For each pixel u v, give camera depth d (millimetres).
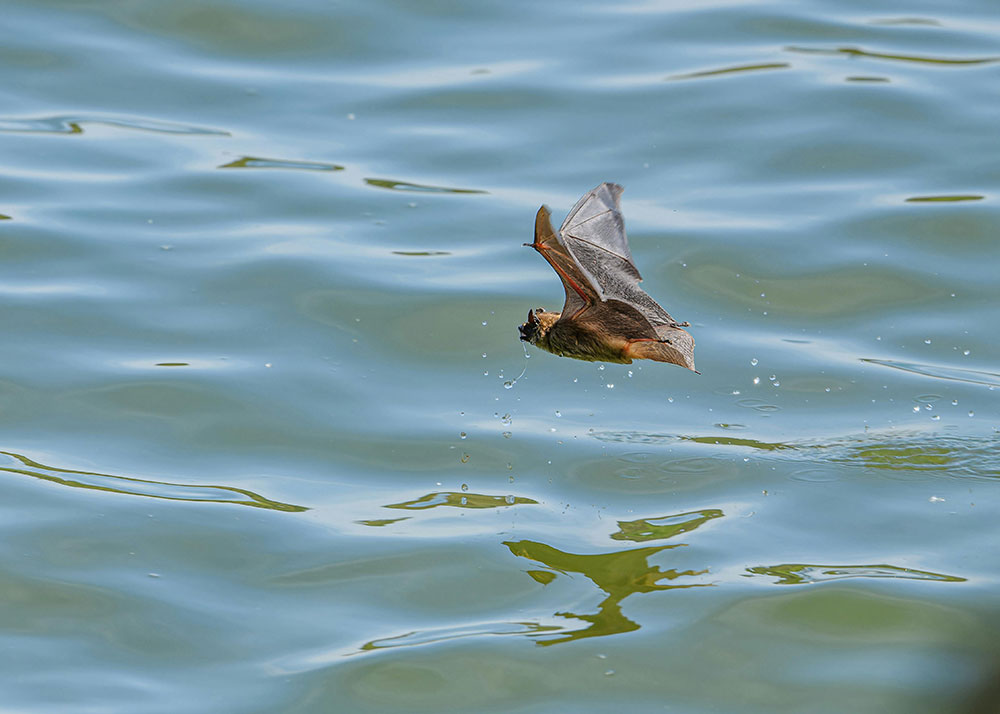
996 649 12500
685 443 15992
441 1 25344
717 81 22938
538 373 17438
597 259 10500
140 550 13961
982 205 20094
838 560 13867
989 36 24266
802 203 20328
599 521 14578
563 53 23875
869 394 16828
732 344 17859
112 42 23953
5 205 19781
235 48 24062
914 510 14633
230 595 13391
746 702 11977
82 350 17203
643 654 12555
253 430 16094
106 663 12438
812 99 22406
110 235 19375
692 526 14453
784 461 15555
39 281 18391
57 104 22391
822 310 18516
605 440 16078
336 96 22844
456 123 22125
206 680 12250
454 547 14141
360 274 18828
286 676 12289
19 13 24531
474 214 20109
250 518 14539
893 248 19469
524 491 15156
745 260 19266
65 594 13297
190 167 20922
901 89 22578
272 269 18828
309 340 17641
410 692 12102
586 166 21078
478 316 18219
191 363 17109
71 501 14617
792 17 24891
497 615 13133
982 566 13711
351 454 15789
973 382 17031
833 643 12656
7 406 16172
